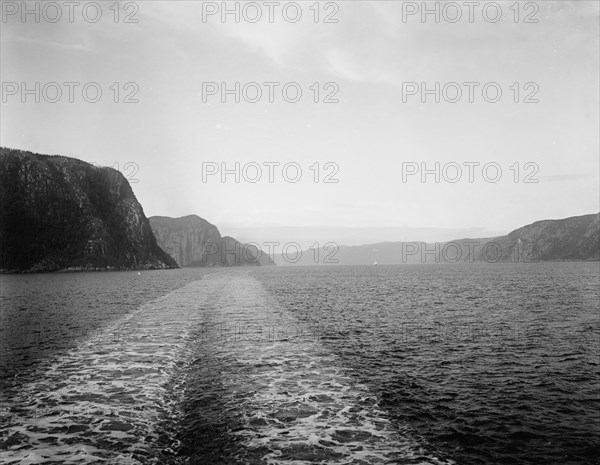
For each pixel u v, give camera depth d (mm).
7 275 136625
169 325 24609
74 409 10664
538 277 99375
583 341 22219
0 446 8484
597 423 11055
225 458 8141
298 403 11438
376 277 110188
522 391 13742
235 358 16562
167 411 10633
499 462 8852
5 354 17766
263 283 79312
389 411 11344
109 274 146125
